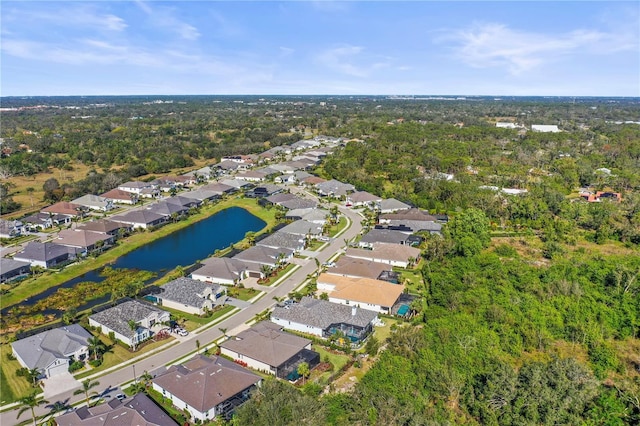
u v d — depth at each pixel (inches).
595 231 5334.6
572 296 3622.0
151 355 2928.2
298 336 3002.0
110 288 3956.7
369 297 3587.6
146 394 2527.1
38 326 3329.2
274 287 3956.7
